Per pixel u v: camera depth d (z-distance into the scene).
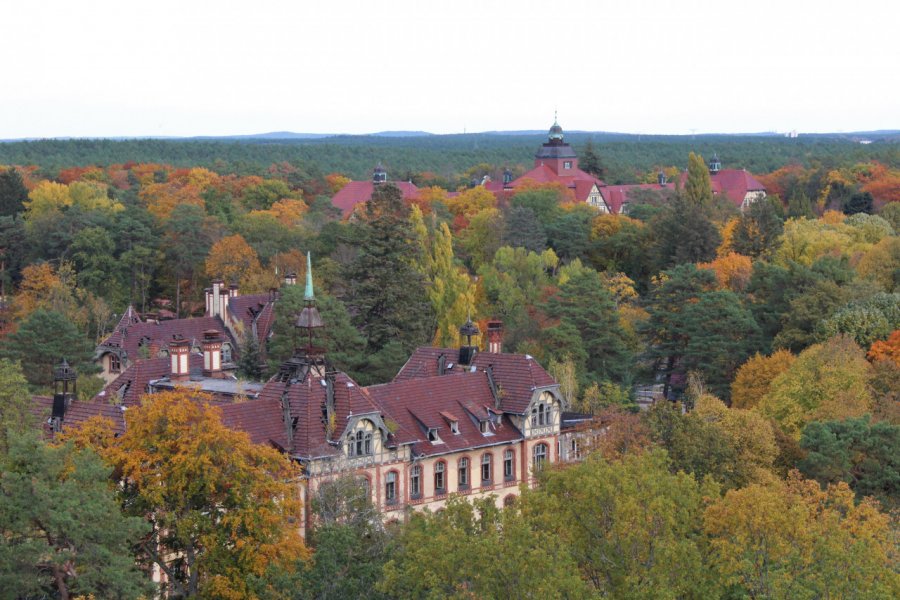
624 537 76.31
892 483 116.38
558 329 167.00
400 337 171.38
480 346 175.25
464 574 70.06
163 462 82.62
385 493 108.81
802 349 164.50
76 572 73.38
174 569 87.75
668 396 168.75
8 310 199.62
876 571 74.88
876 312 161.50
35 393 152.12
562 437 124.25
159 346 165.12
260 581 76.62
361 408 106.69
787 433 136.88
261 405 103.44
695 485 83.88
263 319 172.25
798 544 76.19
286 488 85.69
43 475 75.56
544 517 77.19
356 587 74.75
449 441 114.62
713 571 75.88
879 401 136.88
